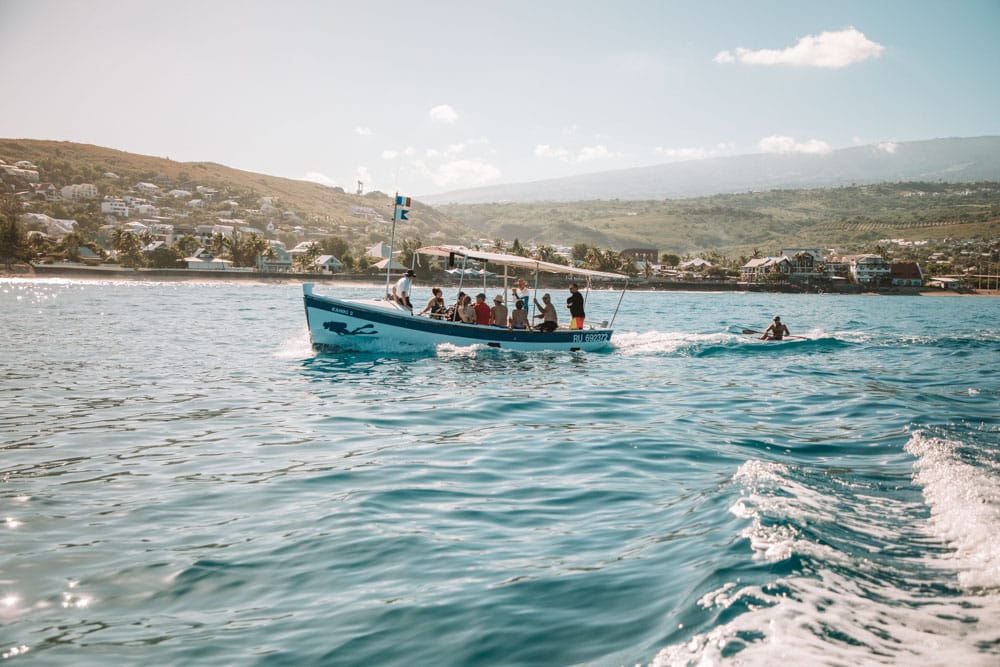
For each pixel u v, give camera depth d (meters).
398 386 16.61
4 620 4.96
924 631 4.14
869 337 31.05
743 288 187.25
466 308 23.53
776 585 4.79
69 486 8.41
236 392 15.68
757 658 3.88
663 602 4.83
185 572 5.79
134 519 7.18
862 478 7.95
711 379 18.25
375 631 4.71
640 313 64.31
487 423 12.38
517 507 7.51
